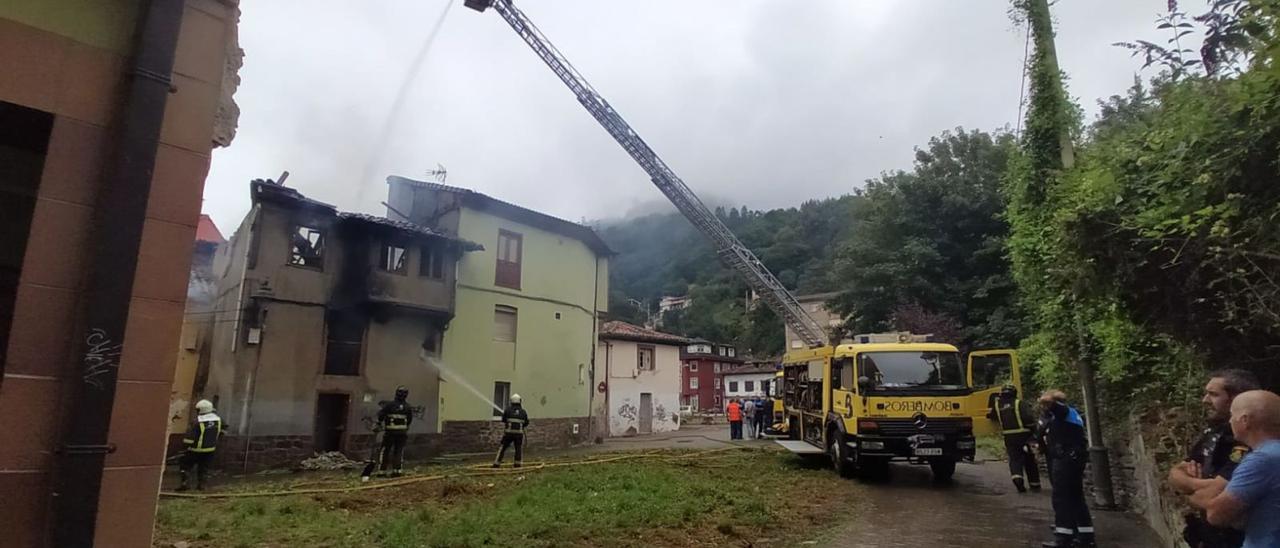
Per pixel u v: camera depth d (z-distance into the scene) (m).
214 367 19.64
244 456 17.97
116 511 3.10
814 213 90.06
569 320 28.44
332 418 20.42
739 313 82.94
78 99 3.23
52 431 3.00
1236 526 3.28
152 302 3.30
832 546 7.93
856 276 32.97
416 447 21.72
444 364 22.94
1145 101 6.97
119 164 3.19
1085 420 10.53
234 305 19.06
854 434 13.04
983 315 28.94
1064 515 7.66
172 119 3.48
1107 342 9.25
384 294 20.88
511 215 26.30
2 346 3.44
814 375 16.06
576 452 23.70
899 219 32.12
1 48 3.07
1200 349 5.86
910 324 26.45
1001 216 14.98
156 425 3.26
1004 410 12.34
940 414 12.76
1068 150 10.77
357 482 14.24
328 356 20.30
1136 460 9.66
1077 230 6.47
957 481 13.65
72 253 3.13
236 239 20.33
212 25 3.72
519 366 25.86
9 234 3.58
